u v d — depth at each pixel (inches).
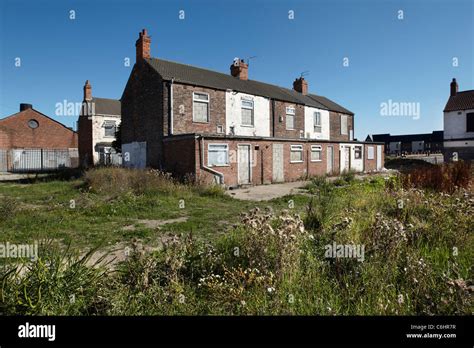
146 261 150.8
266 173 749.3
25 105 1443.2
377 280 137.5
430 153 2079.2
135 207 378.0
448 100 1475.1
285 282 139.7
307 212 258.1
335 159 986.1
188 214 356.5
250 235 167.0
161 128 700.7
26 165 1280.8
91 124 1280.8
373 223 190.5
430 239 194.5
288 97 993.5
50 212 349.1
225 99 803.4
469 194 296.7
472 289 133.8
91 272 143.9
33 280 124.0
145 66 758.5
